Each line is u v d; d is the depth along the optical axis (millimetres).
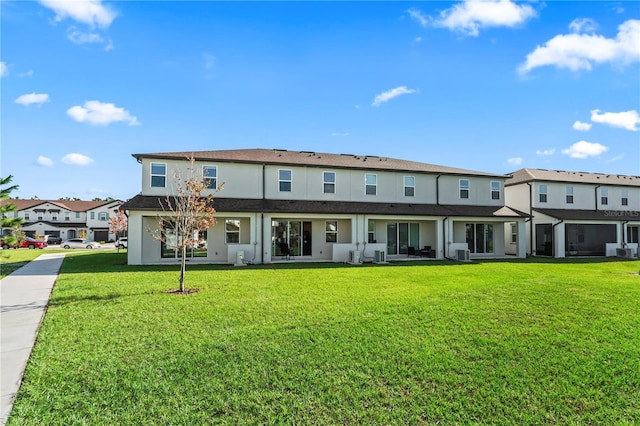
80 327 5996
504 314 6973
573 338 5582
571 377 4238
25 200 57375
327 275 12828
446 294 8977
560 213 24109
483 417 3402
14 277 12195
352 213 18875
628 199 27844
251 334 5641
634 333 5824
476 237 23250
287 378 4121
